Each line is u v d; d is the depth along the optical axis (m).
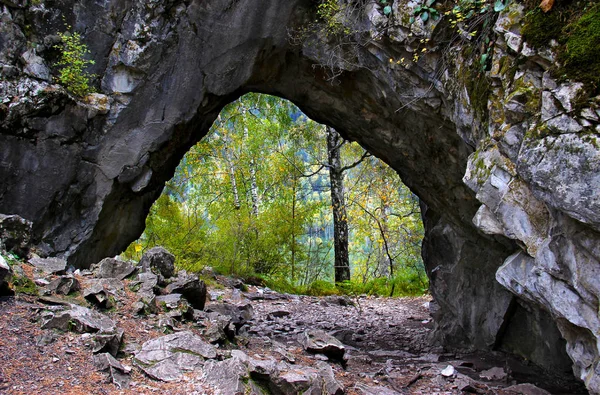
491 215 4.27
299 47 6.74
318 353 5.36
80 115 6.41
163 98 6.82
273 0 6.50
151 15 6.54
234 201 15.23
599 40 3.39
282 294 11.95
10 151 6.08
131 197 7.25
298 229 14.92
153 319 4.58
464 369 5.98
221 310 6.62
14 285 4.30
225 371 3.58
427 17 5.12
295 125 15.52
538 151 3.52
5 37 6.10
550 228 3.70
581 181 3.28
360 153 16.16
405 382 5.09
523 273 4.07
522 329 6.51
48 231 6.43
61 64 6.45
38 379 3.17
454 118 5.32
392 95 6.20
